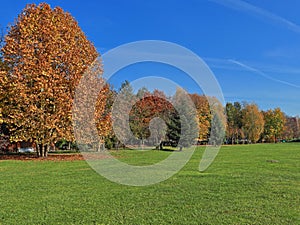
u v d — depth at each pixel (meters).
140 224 6.12
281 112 74.81
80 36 22.97
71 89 21.22
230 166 16.34
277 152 29.00
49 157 21.81
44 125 19.97
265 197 8.47
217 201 8.01
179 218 6.50
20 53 20.11
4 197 8.36
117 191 9.30
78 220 6.36
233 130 63.38
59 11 22.20
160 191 9.33
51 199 8.17
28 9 21.39
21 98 19.53
